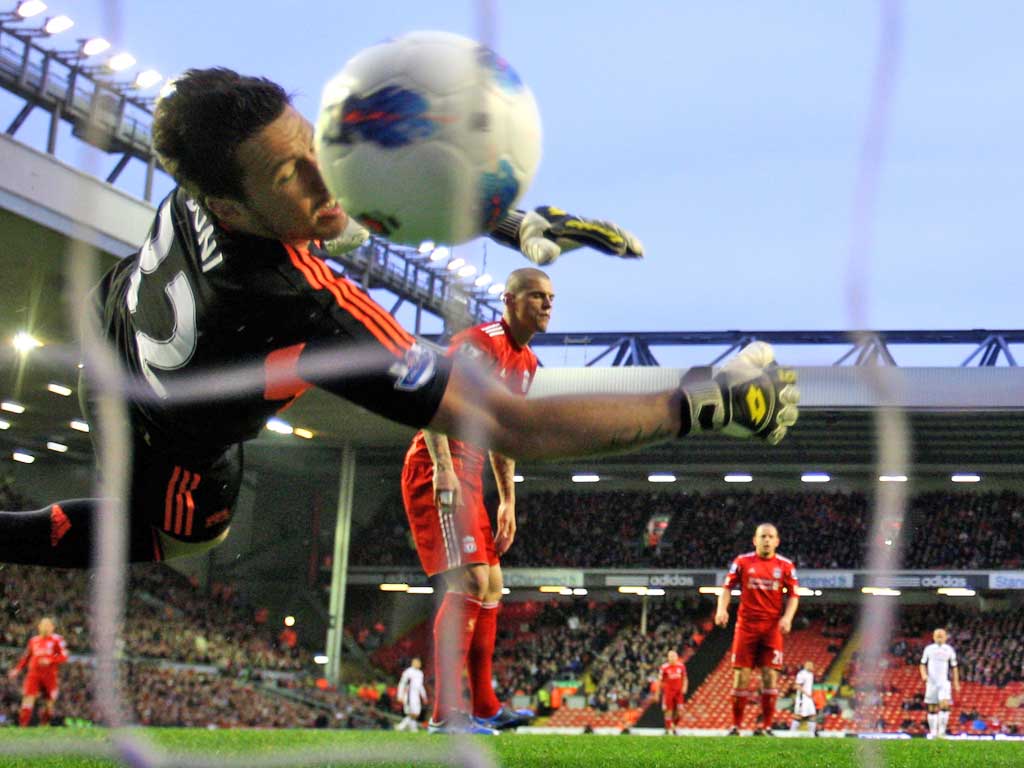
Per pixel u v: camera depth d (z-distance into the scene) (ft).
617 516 112.88
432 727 16.94
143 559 11.16
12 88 56.08
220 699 89.45
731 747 17.48
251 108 7.40
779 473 108.06
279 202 7.61
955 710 95.30
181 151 7.59
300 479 117.80
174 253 8.66
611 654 108.99
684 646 108.37
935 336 87.56
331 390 7.54
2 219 56.59
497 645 112.06
